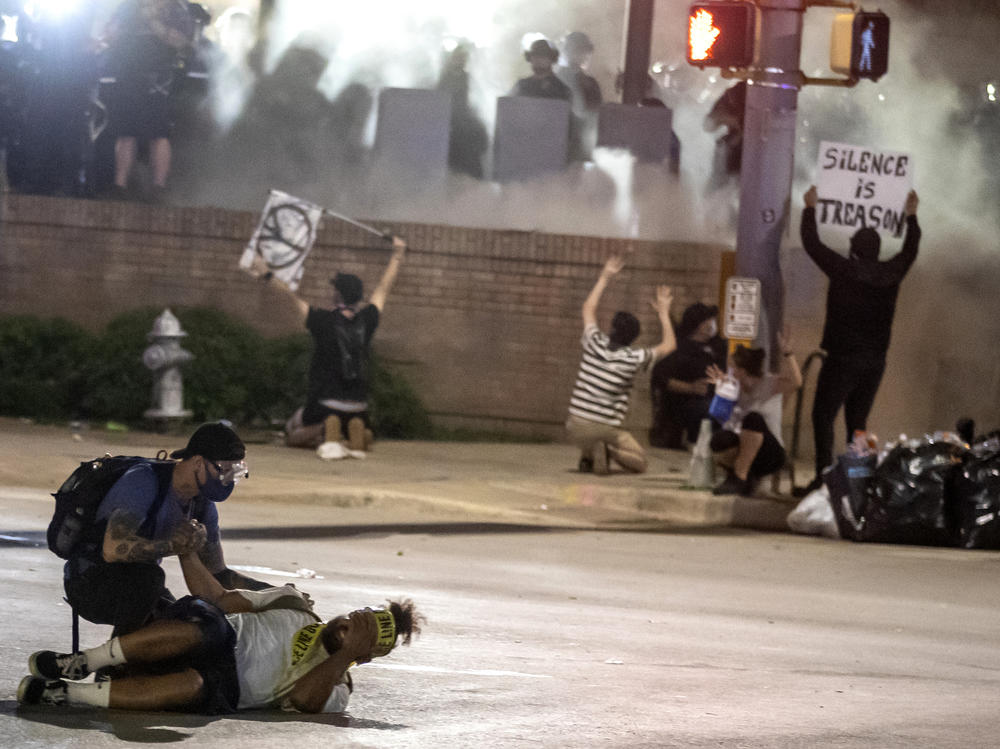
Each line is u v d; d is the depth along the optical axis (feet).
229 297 133.59
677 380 125.80
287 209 116.78
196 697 38.09
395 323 132.77
